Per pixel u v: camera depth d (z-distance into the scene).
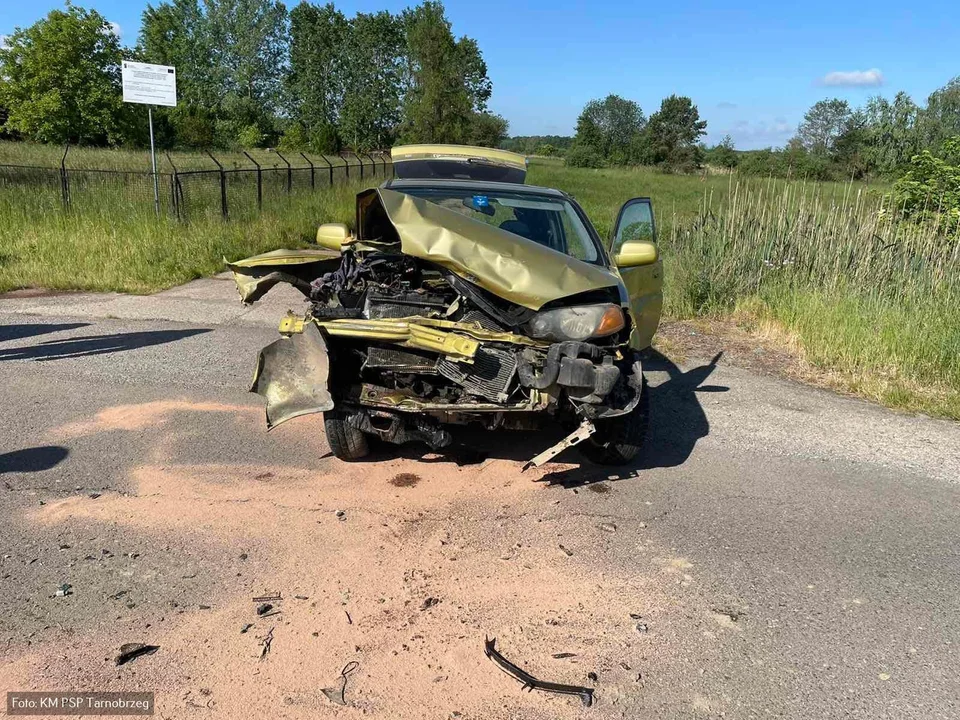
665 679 2.87
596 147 99.19
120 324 8.27
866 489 4.75
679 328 9.19
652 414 6.02
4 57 45.12
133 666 2.81
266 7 80.50
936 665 3.02
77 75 45.47
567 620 3.22
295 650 2.94
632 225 6.39
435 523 4.02
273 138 80.56
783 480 4.83
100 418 5.34
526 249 4.22
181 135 54.00
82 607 3.14
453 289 4.41
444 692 2.74
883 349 7.61
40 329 7.96
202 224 13.86
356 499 4.26
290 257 5.08
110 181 16.11
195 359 6.91
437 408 4.06
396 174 8.42
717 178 54.38
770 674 2.92
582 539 3.92
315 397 3.94
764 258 10.24
